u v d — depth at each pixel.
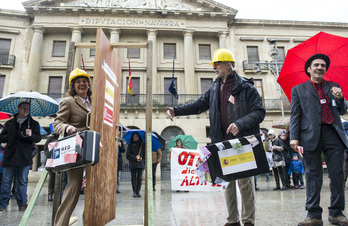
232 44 25.25
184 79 24.12
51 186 6.12
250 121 2.42
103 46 2.71
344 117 21.25
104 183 2.71
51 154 2.30
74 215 3.98
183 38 25.06
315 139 2.89
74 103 2.83
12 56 22.56
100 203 2.57
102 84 2.64
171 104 21.78
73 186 2.49
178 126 20.53
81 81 2.94
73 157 2.08
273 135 8.41
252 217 2.56
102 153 2.63
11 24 23.42
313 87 3.12
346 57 3.40
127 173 18.80
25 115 4.92
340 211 2.84
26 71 22.73
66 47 23.75
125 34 24.53
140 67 23.33
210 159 2.42
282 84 3.97
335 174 2.84
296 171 8.15
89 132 2.13
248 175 2.35
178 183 7.46
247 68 24.39
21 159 4.66
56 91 22.86
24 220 2.34
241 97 2.63
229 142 2.41
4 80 22.30
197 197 6.27
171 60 24.50
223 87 2.83
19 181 4.72
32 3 23.09
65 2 23.98
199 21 24.89
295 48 3.59
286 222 3.05
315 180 2.86
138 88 23.09
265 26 26.02
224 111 2.76
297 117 3.11
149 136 2.75
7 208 5.00
